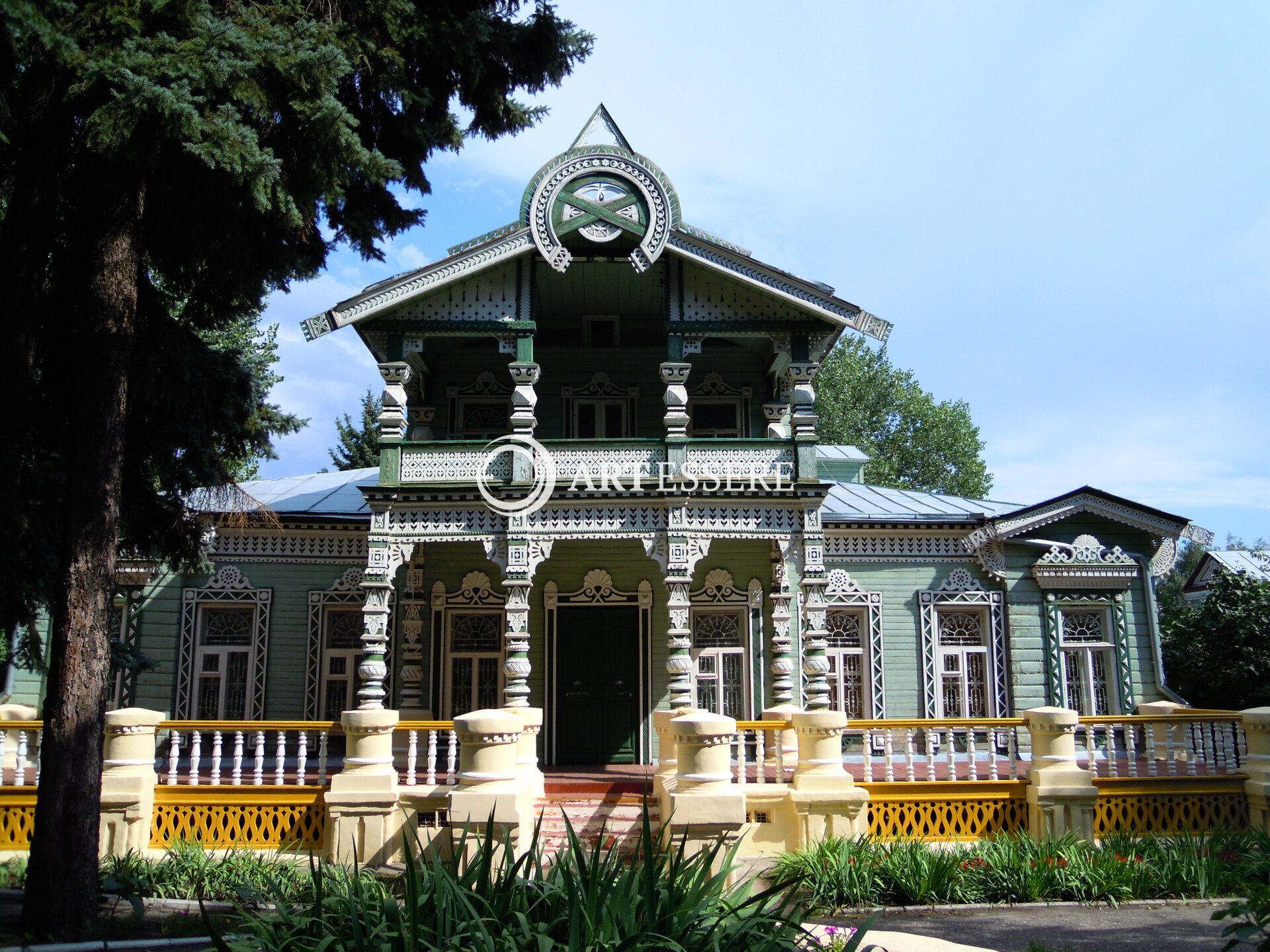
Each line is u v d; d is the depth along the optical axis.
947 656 16.56
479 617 15.93
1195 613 21.02
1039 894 9.30
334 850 10.70
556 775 13.86
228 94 7.88
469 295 13.80
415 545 15.09
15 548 8.67
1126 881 9.41
